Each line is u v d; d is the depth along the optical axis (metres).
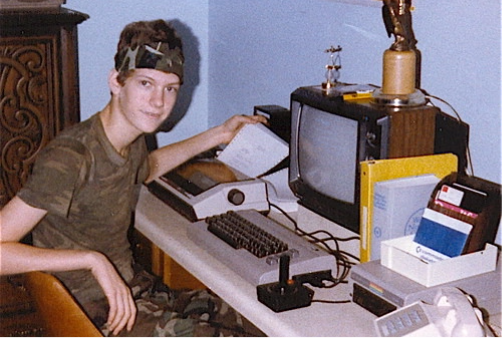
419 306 1.28
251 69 2.63
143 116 1.74
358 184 1.64
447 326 1.22
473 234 1.40
